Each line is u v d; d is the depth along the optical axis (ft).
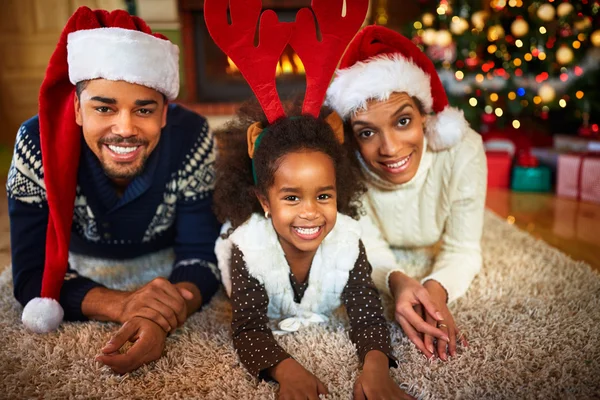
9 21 11.68
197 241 4.29
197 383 3.11
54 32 11.78
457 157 4.25
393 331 3.71
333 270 3.50
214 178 4.21
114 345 3.15
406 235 4.72
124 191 4.01
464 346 3.45
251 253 3.39
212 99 10.85
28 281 3.88
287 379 2.91
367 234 4.42
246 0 3.23
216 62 10.79
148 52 3.45
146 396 3.00
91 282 3.92
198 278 4.05
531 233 6.12
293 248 3.45
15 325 3.85
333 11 3.38
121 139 3.55
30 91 12.02
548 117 9.13
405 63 3.78
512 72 8.38
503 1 8.34
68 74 3.64
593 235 6.02
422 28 9.01
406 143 3.85
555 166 8.38
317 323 3.77
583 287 4.32
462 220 4.40
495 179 8.43
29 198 3.88
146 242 4.51
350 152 3.94
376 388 2.85
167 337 3.67
